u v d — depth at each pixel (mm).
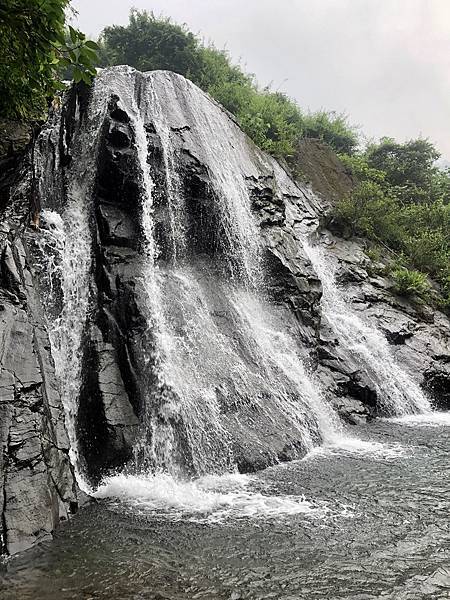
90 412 8820
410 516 6840
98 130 12719
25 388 6906
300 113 30812
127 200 11891
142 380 9219
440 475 8477
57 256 10297
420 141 31203
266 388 10852
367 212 20953
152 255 12008
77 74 4613
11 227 9484
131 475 8211
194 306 11594
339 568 5492
